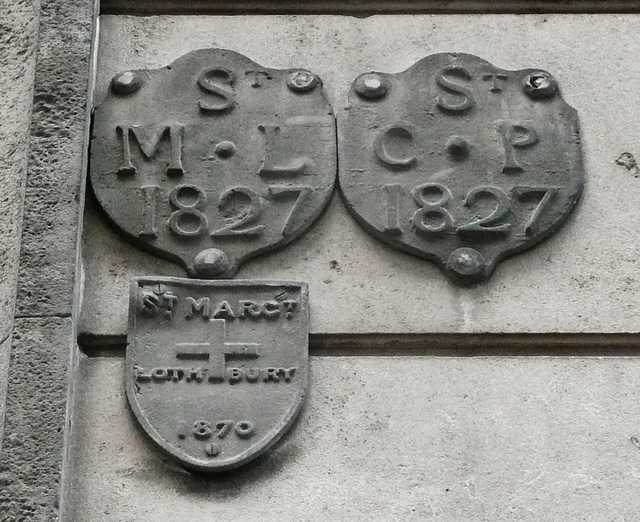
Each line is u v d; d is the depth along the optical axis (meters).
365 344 1.50
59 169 1.51
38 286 1.46
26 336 1.44
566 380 1.49
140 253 1.53
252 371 1.46
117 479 1.43
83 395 1.46
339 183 1.56
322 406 1.47
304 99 1.59
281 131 1.57
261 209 1.53
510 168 1.56
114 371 1.48
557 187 1.56
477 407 1.47
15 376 1.42
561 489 1.44
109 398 1.46
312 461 1.45
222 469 1.43
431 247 1.53
